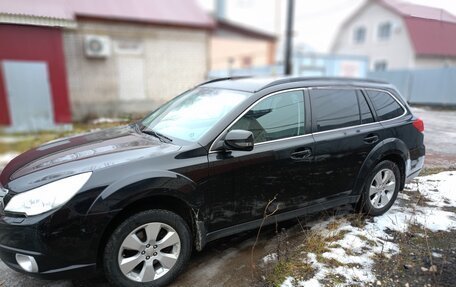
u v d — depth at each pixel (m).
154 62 12.66
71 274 2.33
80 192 2.30
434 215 3.68
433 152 4.79
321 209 3.35
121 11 11.80
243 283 2.69
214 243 3.30
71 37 10.95
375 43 28.31
